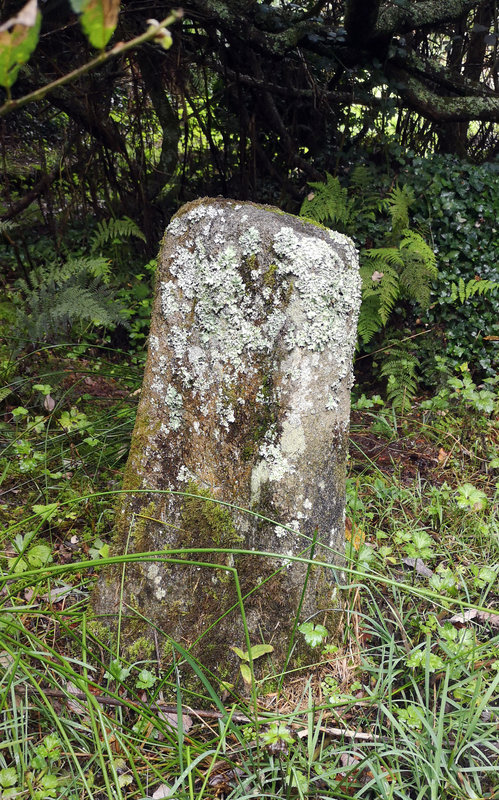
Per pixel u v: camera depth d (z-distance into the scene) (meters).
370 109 4.77
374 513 2.67
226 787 1.60
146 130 4.82
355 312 1.88
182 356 1.85
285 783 1.55
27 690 1.71
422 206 4.29
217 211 1.80
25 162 5.22
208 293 1.80
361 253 4.03
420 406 3.50
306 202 4.09
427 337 4.07
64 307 3.26
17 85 3.87
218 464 1.85
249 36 4.17
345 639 2.00
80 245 4.85
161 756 1.64
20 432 2.96
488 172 4.32
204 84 4.92
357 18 4.25
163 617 1.88
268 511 1.84
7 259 4.71
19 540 2.11
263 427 1.81
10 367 3.18
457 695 1.82
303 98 4.80
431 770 1.58
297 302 1.76
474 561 2.44
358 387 4.04
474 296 4.09
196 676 1.83
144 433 1.92
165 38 0.51
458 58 5.48
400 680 1.91
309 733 1.62
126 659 1.86
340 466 1.95
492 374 4.04
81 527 2.46
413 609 2.11
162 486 1.90
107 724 1.68
